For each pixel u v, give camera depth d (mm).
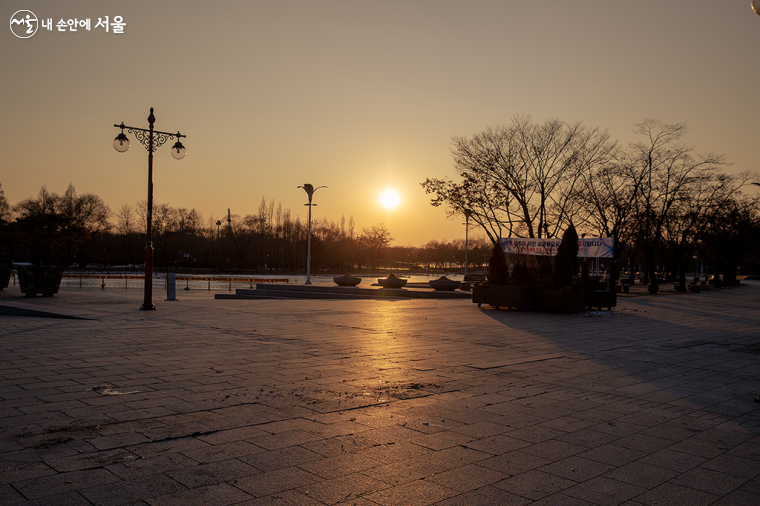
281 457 4387
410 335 12430
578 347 11078
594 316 18031
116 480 3844
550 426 5441
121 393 6445
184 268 89750
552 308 19047
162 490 3686
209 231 97750
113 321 14219
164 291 30734
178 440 4766
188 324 13836
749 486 3973
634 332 13883
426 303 22875
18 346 9914
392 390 6879
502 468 4254
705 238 47219
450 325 14648
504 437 5051
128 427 5109
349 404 6129
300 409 5871
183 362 8547
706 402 6602
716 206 38625
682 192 35781
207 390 6668
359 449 4621
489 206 30094
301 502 3549
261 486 3795
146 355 9133
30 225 56219
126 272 70625
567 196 31016
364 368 8312
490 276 20719
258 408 5875
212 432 5012
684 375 8328
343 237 101688
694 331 14375
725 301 27938
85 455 4344
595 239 25266
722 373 8539
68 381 7059
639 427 5473
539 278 20703
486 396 6676
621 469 4281
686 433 5293
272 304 21578
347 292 29281
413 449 4656
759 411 6199
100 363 8352
